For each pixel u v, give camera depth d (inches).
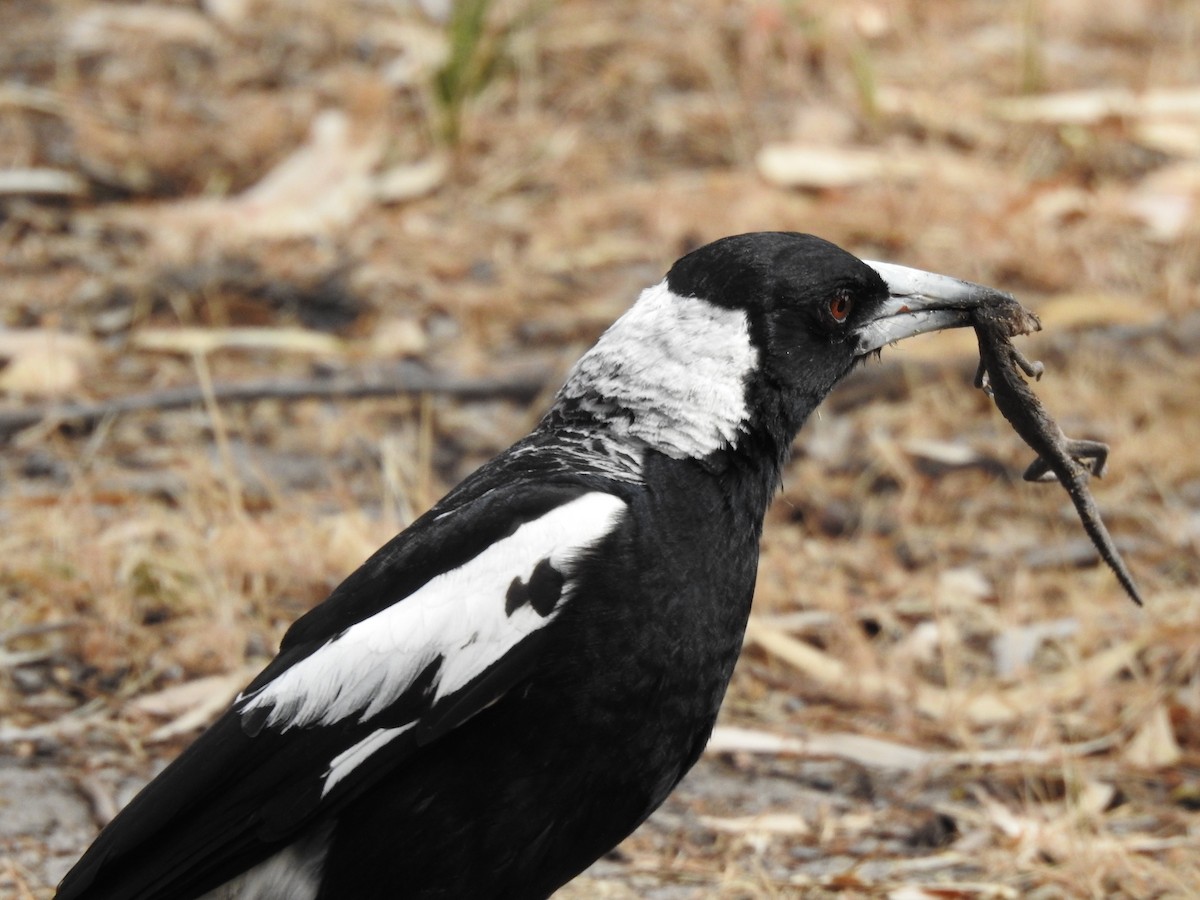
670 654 266.4
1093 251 579.5
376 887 269.0
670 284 290.8
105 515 440.8
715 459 279.3
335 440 487.2
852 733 388.2
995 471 489.1
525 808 265.1
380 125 622.8
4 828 335.9
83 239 569.9
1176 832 354.6
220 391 497.0
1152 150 644.1
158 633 396.5
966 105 657.0
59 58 662.5
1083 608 424.8
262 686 268.4
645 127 644.7
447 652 262.1
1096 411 505.7
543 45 676.7
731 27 691.4
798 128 637.9
